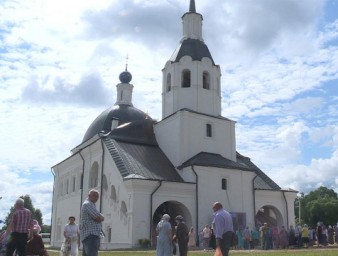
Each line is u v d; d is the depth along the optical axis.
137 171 31.77
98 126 45.78
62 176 46.00
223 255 11.95
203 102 37.72
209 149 36.56
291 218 37.59
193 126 36.19
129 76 51.31
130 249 27.83
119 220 31.06
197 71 38.12
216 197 33.12
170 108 38.12
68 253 15.92
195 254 20.95
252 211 34.75
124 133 36.88
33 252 13.26
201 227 31.80
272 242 29.81
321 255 18.05
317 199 87.25
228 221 12.14
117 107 47.84
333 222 80.19
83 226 9.27
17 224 11.92
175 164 34.94
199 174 32.91
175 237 15.33
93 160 37.56
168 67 39.31
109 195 32.97
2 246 15.20
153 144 37.44
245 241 29.97
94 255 9.11
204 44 40.28
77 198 40.34
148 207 30.25
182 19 41.66
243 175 35.12
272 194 36.94
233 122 38.91
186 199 32.09
